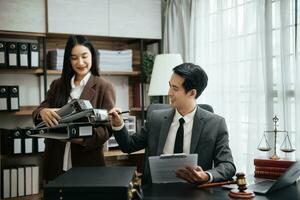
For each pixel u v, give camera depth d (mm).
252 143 2662
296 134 2350
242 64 2818
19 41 2986
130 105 3721
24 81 3242
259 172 1661
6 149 2963
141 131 1874
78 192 1064
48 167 2027
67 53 2033
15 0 2902
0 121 3176
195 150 1671
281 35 2434
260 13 2584
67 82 2047
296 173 1532
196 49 3268
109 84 2086
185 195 1332
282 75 2436
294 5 2365
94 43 3541
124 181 1123
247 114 2770
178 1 3467
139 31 3404
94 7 3205
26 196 3057
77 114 1538
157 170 1516
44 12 3021
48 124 1615
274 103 2521
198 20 3256
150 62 3504
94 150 1986
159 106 2135
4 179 2971
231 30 2904
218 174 1497
